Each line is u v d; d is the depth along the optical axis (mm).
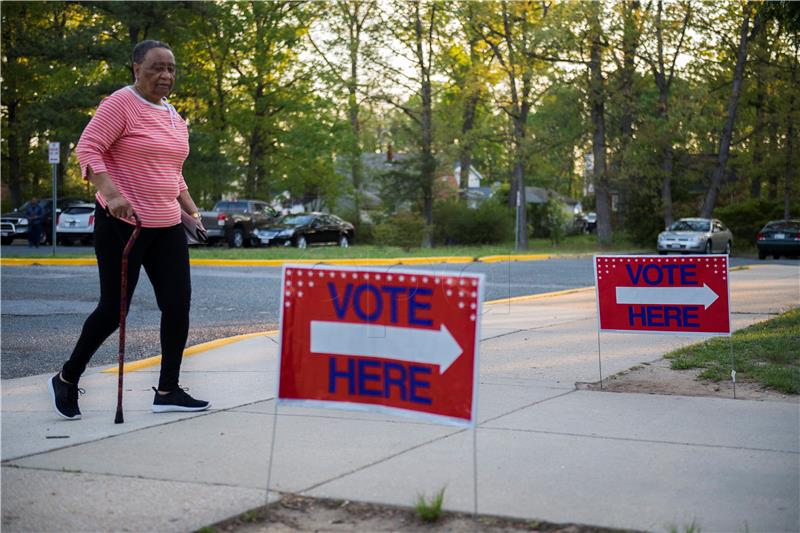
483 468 4902
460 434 5707
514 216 46594
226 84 48969
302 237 37281
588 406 6574
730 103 40875
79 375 6219
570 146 42188
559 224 50156
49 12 44094
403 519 4129
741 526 3982
